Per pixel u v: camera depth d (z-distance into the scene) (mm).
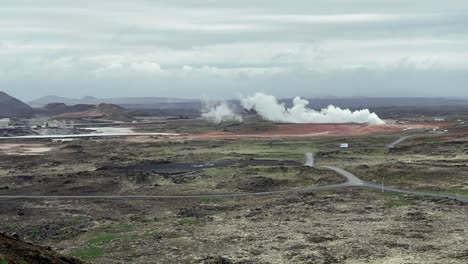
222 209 119750
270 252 80312
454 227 92938
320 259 75562
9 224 107375
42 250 53938
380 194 129250
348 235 90000
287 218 106438
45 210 122062
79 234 96500
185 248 83875
